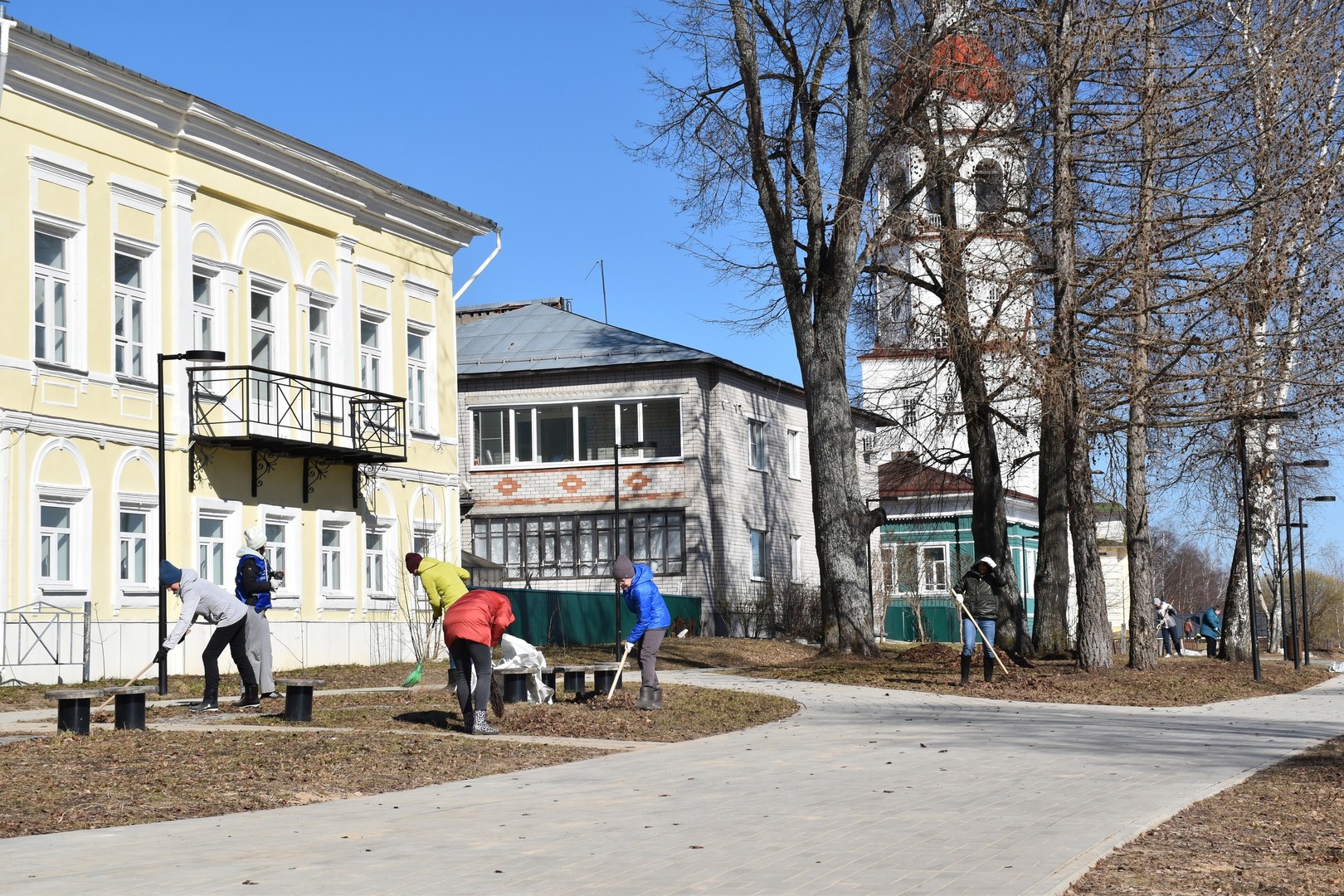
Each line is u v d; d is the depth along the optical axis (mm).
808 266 29344
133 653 22641
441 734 14070
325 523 27859
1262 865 7797
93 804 9602
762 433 48781
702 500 43875
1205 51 22906
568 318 48094
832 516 29531
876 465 56969
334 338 28391
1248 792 10938
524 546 44656
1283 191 22500
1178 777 11750
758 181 29344
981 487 32938
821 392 29531
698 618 43031
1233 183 23297
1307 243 23750
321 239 28047
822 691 21859
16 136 21203
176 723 15117
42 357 21766
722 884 7031
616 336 46438
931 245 26500
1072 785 11141
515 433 45250
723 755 13195
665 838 8461
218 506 24828
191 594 16516
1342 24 23578
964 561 54656
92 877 7129
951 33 25578
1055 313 23359
